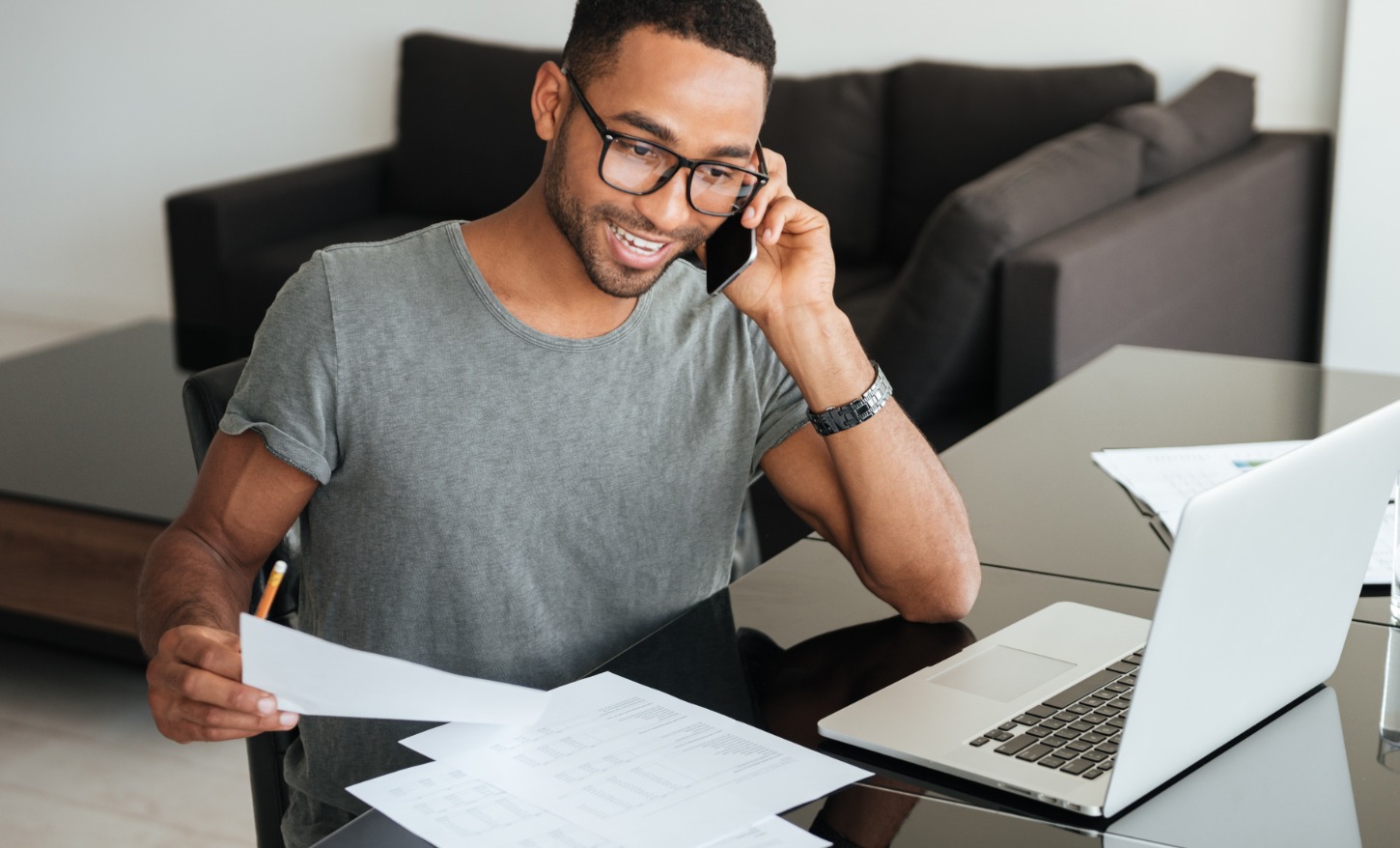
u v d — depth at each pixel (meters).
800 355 1.17
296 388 1.12
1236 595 0.83
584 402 1.16
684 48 1.01
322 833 1.17
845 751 0.91
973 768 0.87
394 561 1.15
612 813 0.81
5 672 2.59
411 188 4.11
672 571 1.23
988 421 2.53
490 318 1.13
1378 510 0.96
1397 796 0.85
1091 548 1.27
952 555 1.14
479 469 1.14
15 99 5.02
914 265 2.48
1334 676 1.02
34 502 2.33
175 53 4.74
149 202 4.93
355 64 4.49
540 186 1.12
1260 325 3.31
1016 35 3.72
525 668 1.18
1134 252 2.61
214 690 0.88
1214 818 0.83
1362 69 3.24
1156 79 3.46
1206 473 1.43
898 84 3.62
